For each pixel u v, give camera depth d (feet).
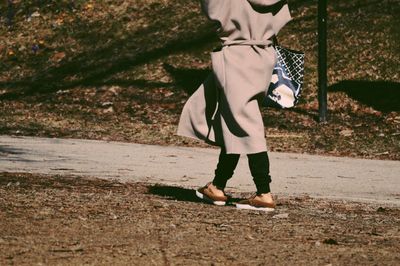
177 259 18.07
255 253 19.13
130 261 17.70
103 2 97.45
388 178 45.37
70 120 67.87
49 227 21.26
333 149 59.77
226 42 26.43
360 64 77.51
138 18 93.04
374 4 87.35
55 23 94.63
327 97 72.79
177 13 92.68
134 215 24.00
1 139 57.72
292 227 23.43
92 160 47.57
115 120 68.28
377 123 66.74
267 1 26.17
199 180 40.47
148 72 80.74
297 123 66.85
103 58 85.56
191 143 60.49
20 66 86.89
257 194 27.58
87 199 27.53
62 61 86.69
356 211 30.27
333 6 88.22
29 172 39.63
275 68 26.53
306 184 41.45
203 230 21.95
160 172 43.29
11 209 23.94
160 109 71.87
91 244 19.29
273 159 53.01
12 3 100.53
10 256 17.74
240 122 26.05
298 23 85.56
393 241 21.81
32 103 75.31
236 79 26.07
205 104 26.78
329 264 18.30
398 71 76.13
